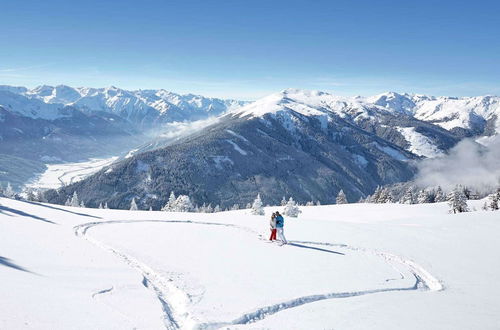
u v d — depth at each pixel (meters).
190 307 13.51
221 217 43.28
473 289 19.73
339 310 14.56
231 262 21.23
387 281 19.73
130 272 17.48
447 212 90.44
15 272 14.71
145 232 30.30
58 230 28.09
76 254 20.20
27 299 11.73
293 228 36.16
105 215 42.12
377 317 13.95
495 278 22.00
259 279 18.03
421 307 15.73
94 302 12.66
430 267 23.89
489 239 34.22
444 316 14.60
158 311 12.58
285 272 19.80
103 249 22.78
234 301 14.50
